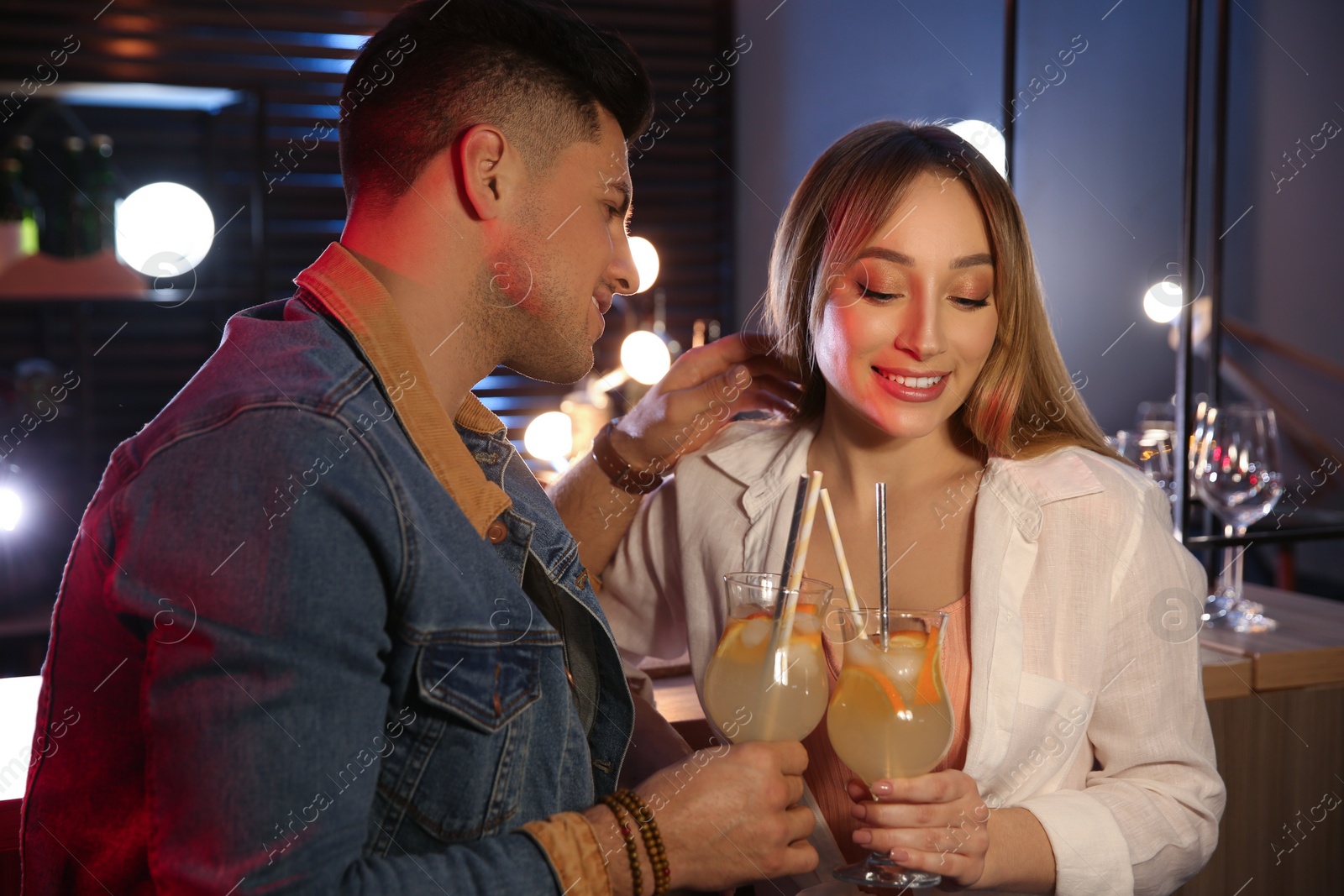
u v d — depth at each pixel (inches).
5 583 102.7
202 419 32.8
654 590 57.6
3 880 43.7
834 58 161.3
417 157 38.1
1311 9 156.7
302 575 31.1
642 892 35.3
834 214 48.5
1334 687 62.7
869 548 50.1
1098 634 45.1
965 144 47.5
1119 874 41.1
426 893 31.7
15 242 105.8
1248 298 171.5
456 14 38.4
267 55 159.0
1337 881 63.5
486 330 40.0
